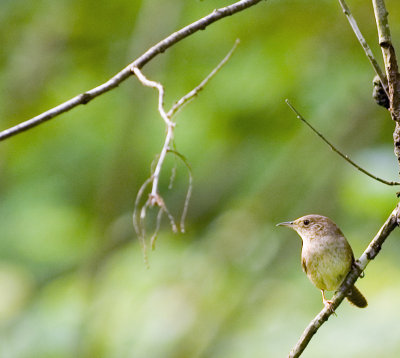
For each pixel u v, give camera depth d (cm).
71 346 1283
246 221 1400
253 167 1406
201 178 1395
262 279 1327
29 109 1438
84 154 1417
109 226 1366
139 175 1372
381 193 1052
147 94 1363
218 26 1349
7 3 1452
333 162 1326
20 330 1295
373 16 1277
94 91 586
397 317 1119
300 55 1345
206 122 1359
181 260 1362
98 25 1438
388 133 1238
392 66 548
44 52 1452
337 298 569
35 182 1415
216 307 1309
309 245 717
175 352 1273
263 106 1345
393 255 1205
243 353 1226
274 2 1330
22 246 1364
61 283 1352
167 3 1374
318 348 1127
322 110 1331
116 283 1343
